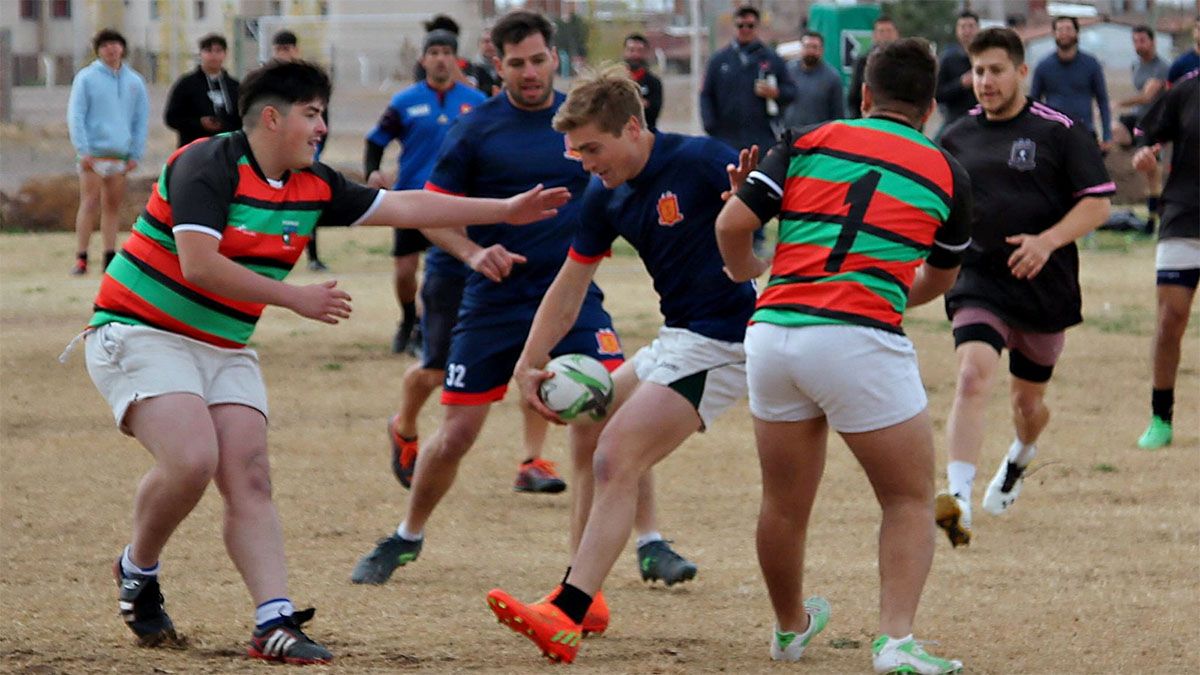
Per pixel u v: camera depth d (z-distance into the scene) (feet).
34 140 212.02
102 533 63.00
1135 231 182.50
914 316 125.18
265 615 43.88
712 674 43.62
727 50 150.00
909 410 41.16
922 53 42.78
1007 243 62.80
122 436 82.94
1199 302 132.87
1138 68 184.24
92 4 280.72
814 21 228.84
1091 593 54.60
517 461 79.15
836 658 46.09
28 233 189.26
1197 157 78.59
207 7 271.49
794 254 41.63
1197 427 86.58
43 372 99.91
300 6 266.77
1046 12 266.77
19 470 74.84
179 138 133.18
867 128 42.09
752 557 60.59
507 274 52.60
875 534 64.03
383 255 168.35
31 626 48.47
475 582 56.13
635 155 45.91
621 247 176.04
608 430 45.68
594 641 47.83
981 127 63.82
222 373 45.16
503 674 42.91
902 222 41.06
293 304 42.98
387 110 97.35
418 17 228.63
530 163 56.49
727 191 45.57
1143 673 44.65
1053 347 64.59
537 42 56.44
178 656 44.65
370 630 48.47
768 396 42.14
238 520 44.42
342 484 73.26
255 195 43.62
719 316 46.29
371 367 103.91
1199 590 55.06
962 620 50.83
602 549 44.29
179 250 42.60
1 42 231.71
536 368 49.16
